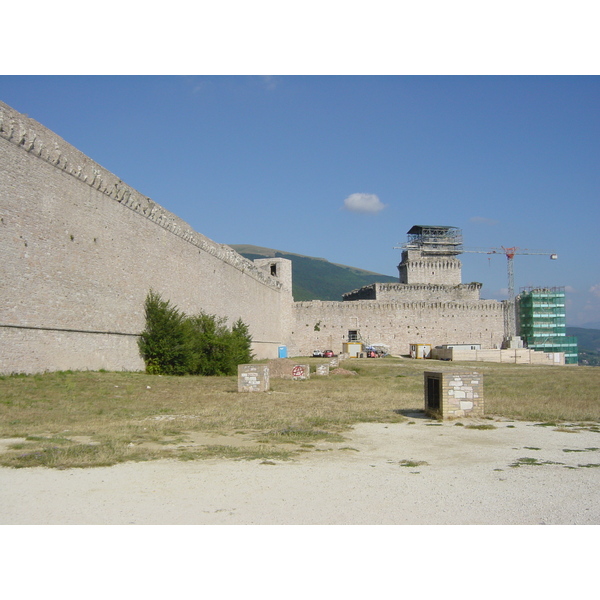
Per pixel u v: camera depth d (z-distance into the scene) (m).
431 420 18.78
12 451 12.45
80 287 32.38
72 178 31.83
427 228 120.50
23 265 27.27
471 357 80.56
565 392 30.05
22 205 27.33
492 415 19.86
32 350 27.73
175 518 8.26
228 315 62.16
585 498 9.46
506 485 10.29
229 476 10.71
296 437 15.12
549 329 103.94
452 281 113.12
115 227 36.84
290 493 9.60
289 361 43.75
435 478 10.79
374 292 106.38
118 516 8.31
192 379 37.56
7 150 26.38
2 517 8.23
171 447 13.48
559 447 14.16
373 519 8.32
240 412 20.48
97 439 14.17
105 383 28.44
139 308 40.09
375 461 12.39
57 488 9.72
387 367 61.47
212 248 56.81
